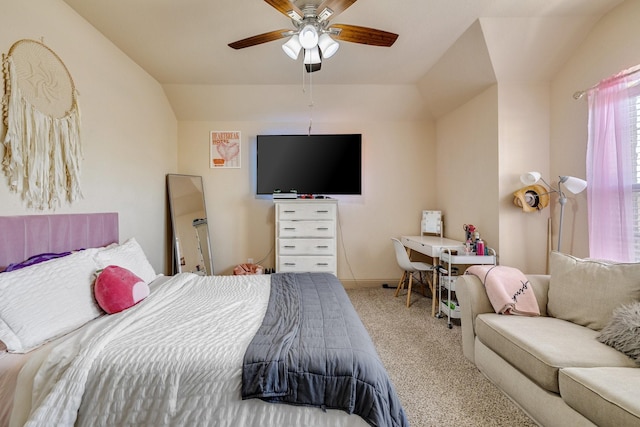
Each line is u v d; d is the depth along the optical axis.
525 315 1.83
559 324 1.67
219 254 3.88
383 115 3.84
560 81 2.56
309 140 3.71
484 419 1.50
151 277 2.18
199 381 1.08
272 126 3.89
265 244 3.91
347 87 3.45
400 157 3.90
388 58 2.80
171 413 1.06
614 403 1.02
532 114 2.68
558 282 1.86
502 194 2.69
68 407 1.01
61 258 1.57
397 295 3.57
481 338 1.83
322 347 1.18
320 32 1.87
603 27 2.18
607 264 1.69
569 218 2.48
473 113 3.07
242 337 1.27
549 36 2.34
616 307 1.53
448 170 3.60
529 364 1.40
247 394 1.06
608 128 2.01
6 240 1.49
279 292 1.93
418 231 3.94
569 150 2.47
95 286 1.57
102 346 1.17
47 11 1.79
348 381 1.07
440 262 3.16
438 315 2.87
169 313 1.55
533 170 2.68
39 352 1.15
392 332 2.54
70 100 1.96
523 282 1.95
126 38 2.40
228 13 2.10
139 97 2.90
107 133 2.38
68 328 1.35
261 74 3.13
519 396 1.51
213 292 1.95
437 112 3.69
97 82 2.26
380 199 3.92
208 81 3.29
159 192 3.30
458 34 2.43
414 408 1.59
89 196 2.16
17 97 1.58
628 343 1.32
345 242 3.93
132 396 1.07
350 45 2.56
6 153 1.54
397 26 2.30
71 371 1.06
